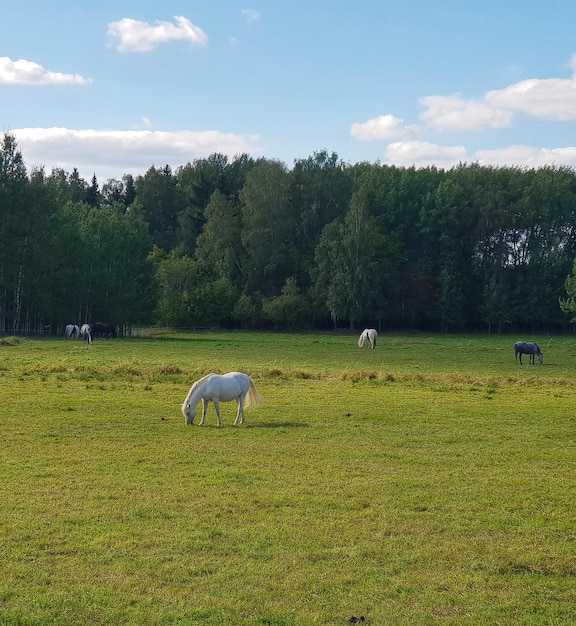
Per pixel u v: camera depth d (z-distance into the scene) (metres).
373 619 7.49
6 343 53.44
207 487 12.30
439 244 101.69
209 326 92.56
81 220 82.44
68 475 12.98
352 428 18.39
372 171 109.19
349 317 94.50
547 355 54.53
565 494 12.20
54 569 8.61
